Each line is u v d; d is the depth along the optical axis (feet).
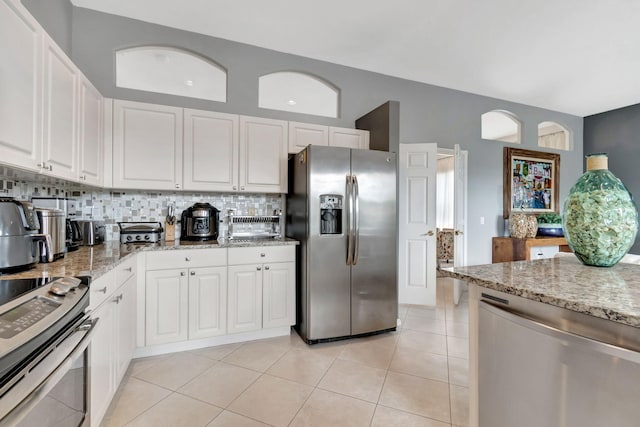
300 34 9.53
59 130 5.36
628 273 4.07
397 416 5.54
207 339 8.25
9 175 5.41
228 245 8.18
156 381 6.58
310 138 10.09
